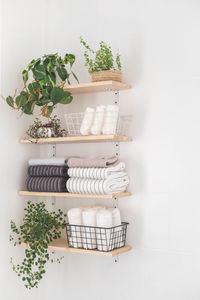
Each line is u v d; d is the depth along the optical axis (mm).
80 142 2416
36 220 2346
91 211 2207
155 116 2234
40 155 2613
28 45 2516
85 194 2197
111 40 2387
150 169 2238
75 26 2523
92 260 2418
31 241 2277
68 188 2260
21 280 2408
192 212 2117
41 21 2625
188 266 2115
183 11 2176
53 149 2566
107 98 2395
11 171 2393
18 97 2279
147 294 2229
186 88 2154
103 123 2240
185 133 2150
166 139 2199
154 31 2256
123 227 2271
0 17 2332
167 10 2221
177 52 2186
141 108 2275
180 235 2143
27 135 2498
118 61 2285
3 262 2309
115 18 2383
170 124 2191
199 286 2080
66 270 2502
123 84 2230
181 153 2158
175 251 2152
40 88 2291
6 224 2348
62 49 2562
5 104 2355
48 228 2314
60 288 2518
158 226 2205
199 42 2129
